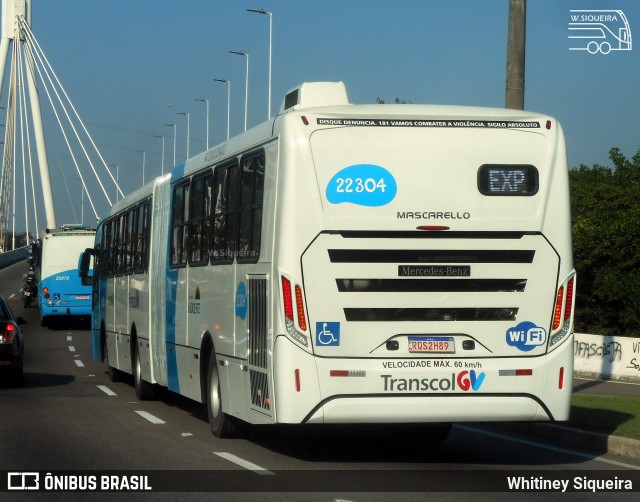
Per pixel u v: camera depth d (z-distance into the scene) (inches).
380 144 390.3
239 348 438.9
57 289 1635.1
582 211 1311.5
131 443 472.4
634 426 509.4
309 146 386.6
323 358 383.6
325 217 385.1
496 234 396.5
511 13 602.9
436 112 395.2
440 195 392.8
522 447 480.7
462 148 395.5
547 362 398.0
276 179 394.3
